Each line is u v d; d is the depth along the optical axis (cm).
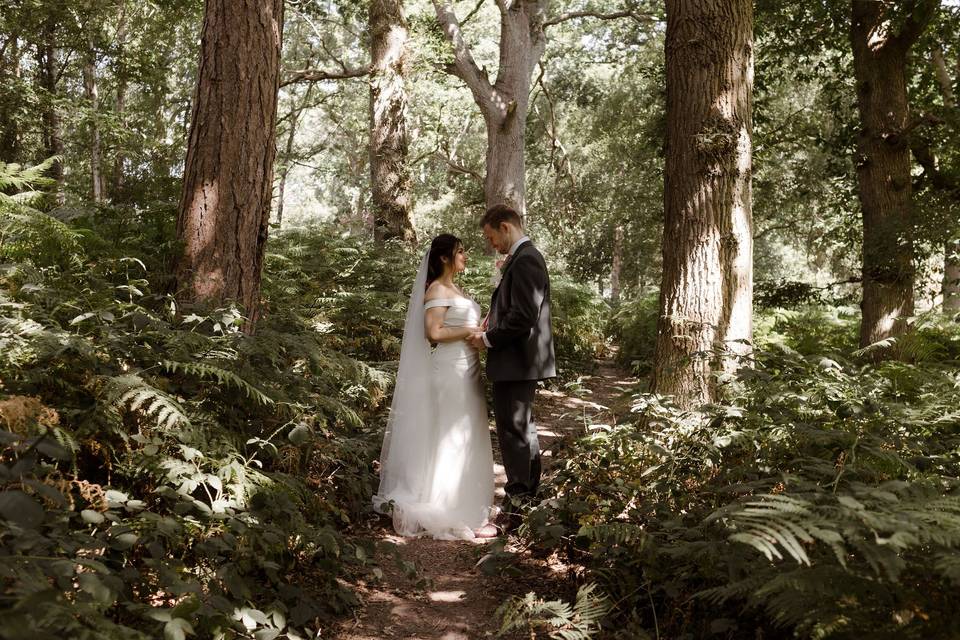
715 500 342
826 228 2241
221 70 453
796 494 240
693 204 508
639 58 2595
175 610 214
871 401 372
